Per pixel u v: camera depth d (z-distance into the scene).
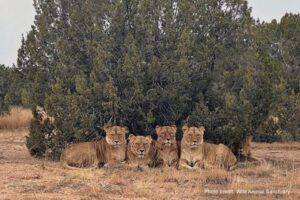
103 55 17.06
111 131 15.52
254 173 14.99
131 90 17.12
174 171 14.69
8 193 12.26
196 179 13.88
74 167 15.43
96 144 15.93
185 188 13.12
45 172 14.68
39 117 18.09
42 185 13.12
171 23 17.50
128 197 12.16
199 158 15.55
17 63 18.80
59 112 17.03
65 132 17.23
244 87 17.02
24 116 29.80
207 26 18.19
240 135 17.00
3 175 14.16
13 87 31.14
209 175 14.08
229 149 16.05
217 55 17.94
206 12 18.27
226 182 13.79
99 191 12.55
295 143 22.47
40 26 18.05
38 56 18.20
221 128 17.02
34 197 11.80
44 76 18.12
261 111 17.19
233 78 17.44
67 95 17.06
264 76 17.08
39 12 18.78
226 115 16.97
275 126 18.17
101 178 14.12
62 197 11.95
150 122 17.09
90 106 17.34
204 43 17.91
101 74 17.12
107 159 15.72
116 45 18.03
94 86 16.88
